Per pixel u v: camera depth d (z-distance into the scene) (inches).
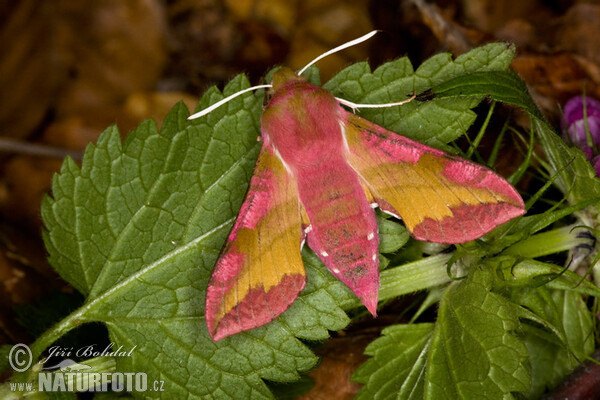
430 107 6.9
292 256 6.6
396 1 8.6
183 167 7.0
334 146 6.6
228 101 6.9
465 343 6.7
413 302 7.1
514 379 6.6
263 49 9.2
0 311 7.7
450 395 6.7
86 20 9.0
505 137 7.6
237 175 6.9
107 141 7.0
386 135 6.7
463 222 6.6
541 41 8.2
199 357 6.9
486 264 6.8
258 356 6.8
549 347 7.1
